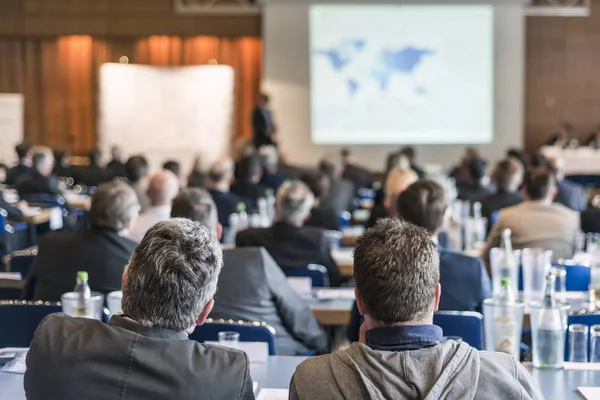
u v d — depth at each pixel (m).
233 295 3.48
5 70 17.36
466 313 3.17
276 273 3.57
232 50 17.09
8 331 3.13
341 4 16.20
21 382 2.57
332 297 4.26
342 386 1.77
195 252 1.95
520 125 16.38
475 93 16.34
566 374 2.72
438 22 16.22
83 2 17.22
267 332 2.96
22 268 4.96
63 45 17.31
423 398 1.73
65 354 1.88
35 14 17.30
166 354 1.87
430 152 16.41
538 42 17.00
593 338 2.91
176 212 3.76
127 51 17.25
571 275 4.23
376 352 1.80
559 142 16.28
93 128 17.33
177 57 17.14
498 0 16.16
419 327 1.85
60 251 3.67
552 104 17.06
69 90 17.34
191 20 17.09
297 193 4.79
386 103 16.36
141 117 16.12
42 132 17.41
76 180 12.70
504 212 4.99
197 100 16.14
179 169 8.70
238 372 1.89
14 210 8.38
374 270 1.86
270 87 16.39
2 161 15.58
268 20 16.34
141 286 1.92
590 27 16.95
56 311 3.11
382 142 16.42
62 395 1.86
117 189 3.73
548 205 4.98
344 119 16.41
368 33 16.25
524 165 10.75
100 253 3.64
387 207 5.65
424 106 16.34
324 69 16.33
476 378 1.78
